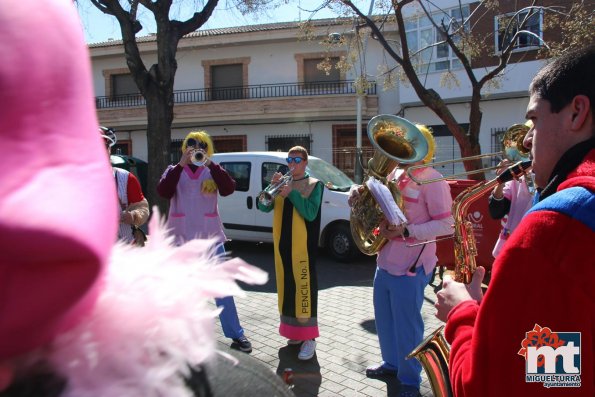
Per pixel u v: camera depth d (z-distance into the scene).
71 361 0.56
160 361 0.64
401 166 3.27
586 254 1.04
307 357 4.02
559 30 14.48
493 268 1.18
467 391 1.19
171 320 0.66
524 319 1.08
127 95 22.02
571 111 1.23
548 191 1.25
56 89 0.47
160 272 0.71
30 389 0.55
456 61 16.80
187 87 21.41
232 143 21.19
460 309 1.49
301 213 3.96
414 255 3.13
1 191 0.42
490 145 16.86
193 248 0.78
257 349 4.29
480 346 1.16
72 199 0.45
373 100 19.20
